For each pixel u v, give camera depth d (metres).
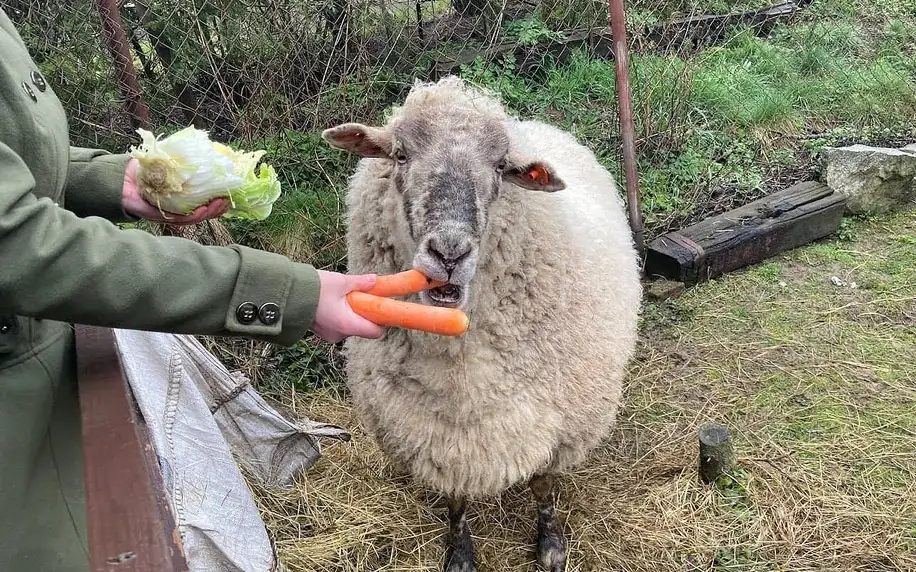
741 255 2.42
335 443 1.80
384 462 1.73
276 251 2.09
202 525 1.04
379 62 2.35
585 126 2.69
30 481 0.70
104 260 0.57
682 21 2.99
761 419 1.80
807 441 1.72
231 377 1.50
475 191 1.06
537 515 1.57
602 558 1.46
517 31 2.88
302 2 2.10
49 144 0.66
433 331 0.75
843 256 2.48
